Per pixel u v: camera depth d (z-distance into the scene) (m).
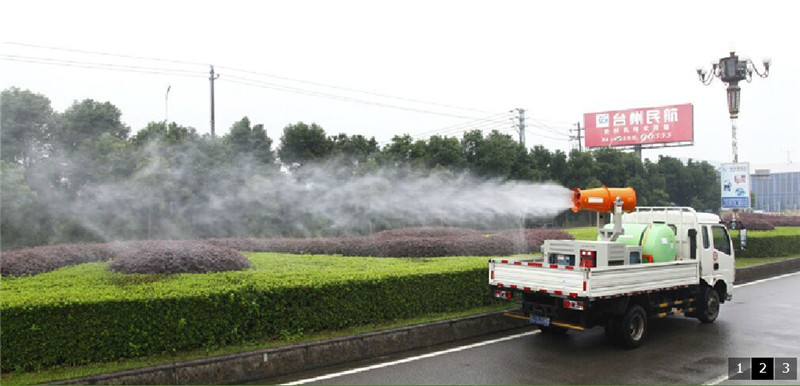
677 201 47.69
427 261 10.91
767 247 19.05
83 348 6.10
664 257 9.06
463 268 9.66
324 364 7.02
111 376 5.67
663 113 48.84
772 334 8.77
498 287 8.67
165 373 5.95
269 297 7.30
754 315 10.29
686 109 48.00
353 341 7.33
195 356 6.51
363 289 8.16
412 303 8.75
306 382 6.34
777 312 10.56
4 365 5.77
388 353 7.63
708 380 6.43
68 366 6.03
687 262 8.89
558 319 7.95
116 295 6.46
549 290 7.77
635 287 7.90
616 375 6.62
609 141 51.06
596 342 8.32
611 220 9.89
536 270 7.98
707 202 48.03
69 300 6.12
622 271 7.71
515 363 7.14
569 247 8.57
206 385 6.14
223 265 9.30
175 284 7.29
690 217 9.55
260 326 7.19
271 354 6.63
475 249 13.23
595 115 51.72
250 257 12.01
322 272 8.66
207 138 21.03
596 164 38.66
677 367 6.96
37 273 9.38
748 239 18.59
